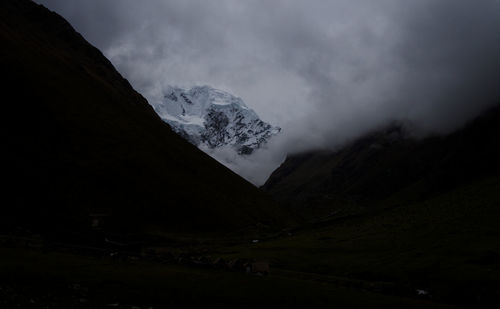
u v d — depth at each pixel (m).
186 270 58.28
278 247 113.12
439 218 131.38
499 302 54.19
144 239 115.12
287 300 46.09
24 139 134.25
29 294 35.53
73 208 116.50
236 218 164.50
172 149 194.75
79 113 166.12
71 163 137.75
